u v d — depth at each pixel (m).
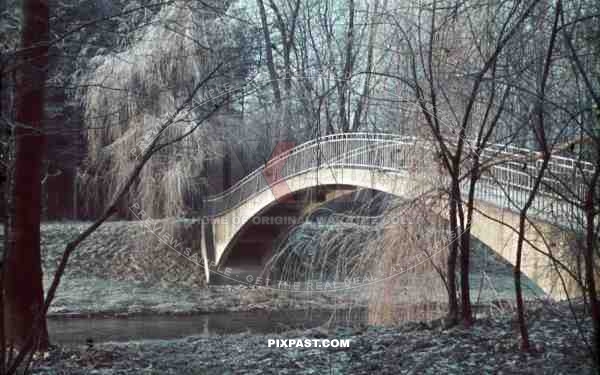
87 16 7.16
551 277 9.52
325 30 19.09
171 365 8.38
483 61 8.28
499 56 8.24
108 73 13.82
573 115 5.93
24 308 8.66
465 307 9.21
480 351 7.60
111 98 13.40
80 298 20.56
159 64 11.45
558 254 9.12
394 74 10.40
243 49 8.25
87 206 26.61
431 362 7.29
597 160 5.72
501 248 10.40
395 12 10.34
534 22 7.46
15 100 5.56
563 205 8.33
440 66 9.32
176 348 9.90
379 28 11.10
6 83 5.49
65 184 28.56
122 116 14.32
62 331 17.34
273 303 16.42
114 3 7.23
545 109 6.90
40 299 8.83
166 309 18.83
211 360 8.62
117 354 9.16
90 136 20.25
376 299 11.01
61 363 8.40
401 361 7.54
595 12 6.52
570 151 6.33
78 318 18.91
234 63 8.09
